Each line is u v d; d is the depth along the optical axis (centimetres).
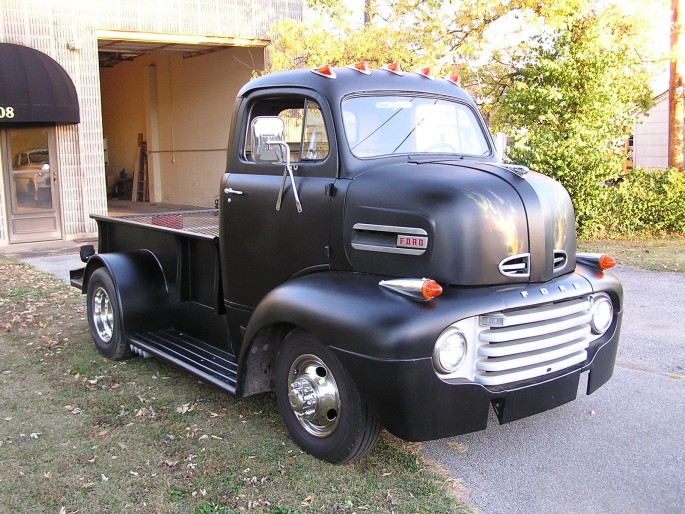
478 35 1334
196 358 504
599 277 416
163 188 2348
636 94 1374
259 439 425
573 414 470
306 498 354
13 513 344
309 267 425
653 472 386
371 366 344
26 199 1355
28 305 798
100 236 667
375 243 385
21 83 1252
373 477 376
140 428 444
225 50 1934
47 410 476
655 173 1312
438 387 345
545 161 1233
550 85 1277
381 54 1345
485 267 363
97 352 611
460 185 373
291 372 404
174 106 2227
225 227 482
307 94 433
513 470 388
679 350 613
